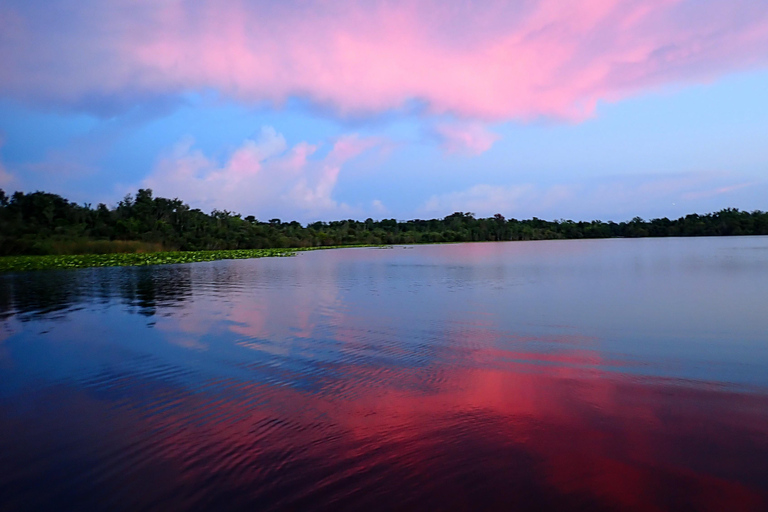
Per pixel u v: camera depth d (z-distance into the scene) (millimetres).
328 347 10609
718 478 5152
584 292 18625
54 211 71688
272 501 4934
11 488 5254
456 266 34125
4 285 24375
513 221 136875
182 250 69438
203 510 4828
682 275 24125
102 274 31016
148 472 5520
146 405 7434
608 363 9164
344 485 5176
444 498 4918
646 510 4680
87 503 4977
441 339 11203
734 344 10398
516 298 17391
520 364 9164
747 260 33375
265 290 21234
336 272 30766
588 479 5184
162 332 12469
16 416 7094
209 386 8219
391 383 8195
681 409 6895
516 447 5875
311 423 6668
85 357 10141
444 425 6516
